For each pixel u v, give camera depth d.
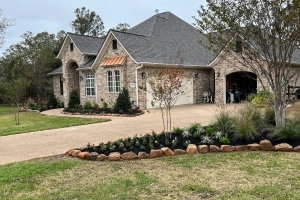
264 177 4.80
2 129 12.20
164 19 24.61
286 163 5.51
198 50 22.86
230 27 7.23
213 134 7.48
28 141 9.10
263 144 6.61
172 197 4.16
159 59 18.31
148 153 6.58
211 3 7.24
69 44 23.25
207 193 4.25
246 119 7.45
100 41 24.67
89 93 21.33
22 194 4.46
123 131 10.20
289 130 6.88
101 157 6.34
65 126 12.16
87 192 4.45
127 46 17.98
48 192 4.52
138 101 17.34
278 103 7.67
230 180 4.73
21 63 25.75
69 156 6.89
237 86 23.30
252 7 6.98
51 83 31.92
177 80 8.05
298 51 22.05
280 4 6.63
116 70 18.52
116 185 4.69
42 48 26.22
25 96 29.33
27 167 5.88
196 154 6.54
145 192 4.37
